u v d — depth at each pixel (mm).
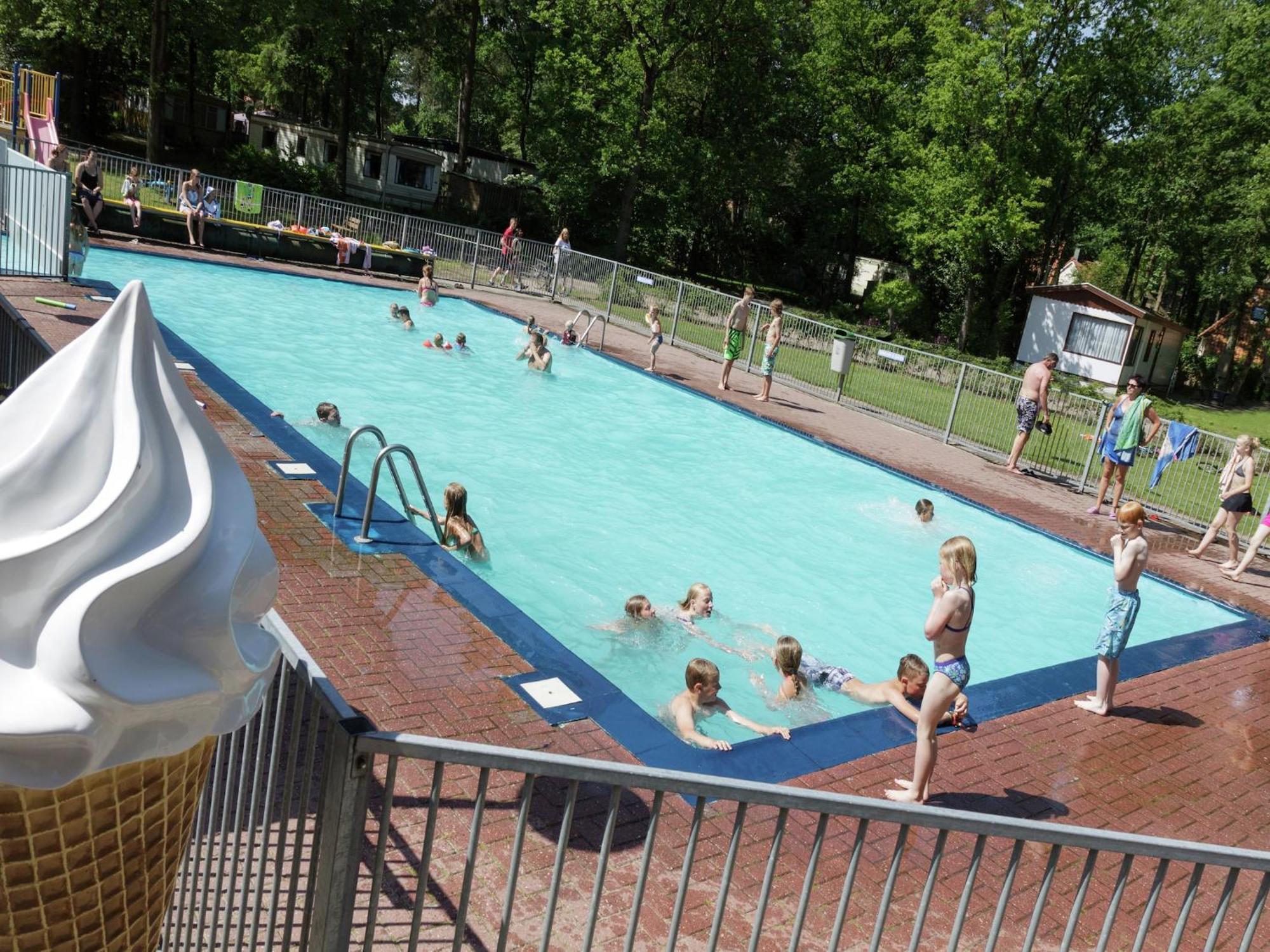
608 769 2348
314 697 2420
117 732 1717
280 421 11336
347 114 43312
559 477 12516
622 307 25922
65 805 1690
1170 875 5488
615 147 40750
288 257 25016
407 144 47250
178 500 2004
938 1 41500
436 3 42969
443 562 8109
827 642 8961
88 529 1799
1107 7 38344
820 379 20828
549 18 41031
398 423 13422
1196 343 49094
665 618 8734
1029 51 37500
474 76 50156
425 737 2252
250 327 17516
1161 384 44688
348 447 8617
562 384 17906
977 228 37656
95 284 16312
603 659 7734
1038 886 5117
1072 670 8602
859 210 46656
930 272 46969
